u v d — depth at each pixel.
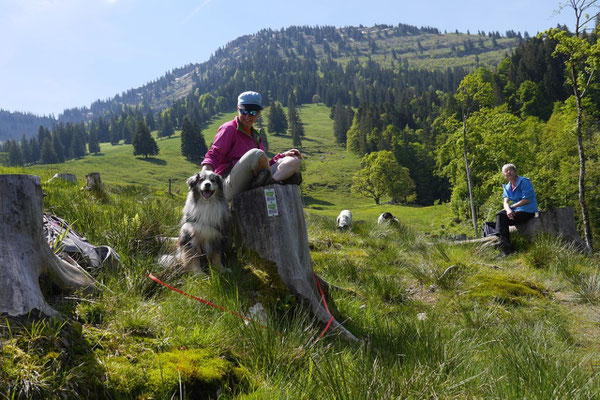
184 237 4.72
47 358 2.31
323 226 11.16
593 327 5.61
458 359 3.71
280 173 4.86
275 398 2.75
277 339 3.45
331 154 184.75
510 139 35.03
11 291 2.59
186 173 158.12
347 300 5.25
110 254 4.20
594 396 3.06
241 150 5.20
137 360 2.81
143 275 4.11
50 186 9.52
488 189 44.25
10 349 2.25
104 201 8.43
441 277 6.90
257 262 4.57
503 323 5.33
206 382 2.79
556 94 115.69
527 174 41.94
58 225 4.38
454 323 5.39
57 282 3.25
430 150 127.31
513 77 125.06
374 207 103.00
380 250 9.02
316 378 2.94
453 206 56.97
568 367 3.61
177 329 3.28
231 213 4.82
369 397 2.66
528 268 8.39
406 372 3.13
